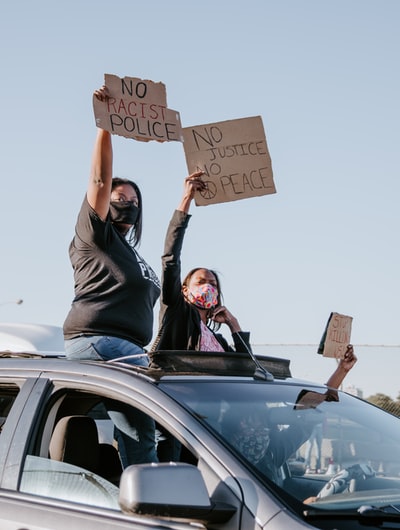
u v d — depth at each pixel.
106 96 4.81
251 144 5.36
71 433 3.86
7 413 4.18
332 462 3.66
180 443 3.58
